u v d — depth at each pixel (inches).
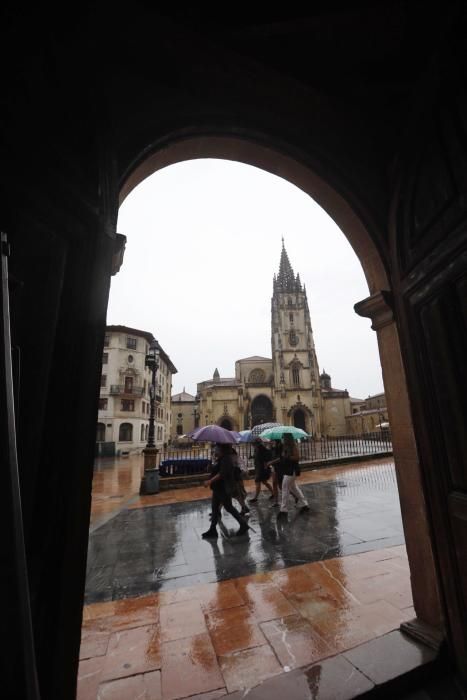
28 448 48.4
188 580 159.3
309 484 416.2
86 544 58.1
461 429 85.0
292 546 200.1
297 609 127.0
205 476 441.7
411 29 94.7
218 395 2177.7
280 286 2315.5
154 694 86.1
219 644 106.8
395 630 105.2
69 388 57.7
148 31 86.0
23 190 52.0
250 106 105.5
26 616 32.7
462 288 82.6
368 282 130.5
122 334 1556.3
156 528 253.4
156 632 115.3
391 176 113.3
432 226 92.9
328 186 116.2
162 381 1975.9
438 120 88.4
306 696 79.4
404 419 110.8
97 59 80.8
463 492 85.4
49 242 56.9
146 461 415.8
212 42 90.2
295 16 91.0
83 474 58.3
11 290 47.0
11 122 50.3
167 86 93.7
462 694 82.0
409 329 106.9
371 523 244.4
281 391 2015.3
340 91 110.7
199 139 102.1
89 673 94.7
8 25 50.9
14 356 44.2
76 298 61.6
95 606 135.8
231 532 234.8
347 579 152.6
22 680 30.7
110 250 71.9
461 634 86.1
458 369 85.1
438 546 94.7
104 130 70.6
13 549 33.8
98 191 67.9
